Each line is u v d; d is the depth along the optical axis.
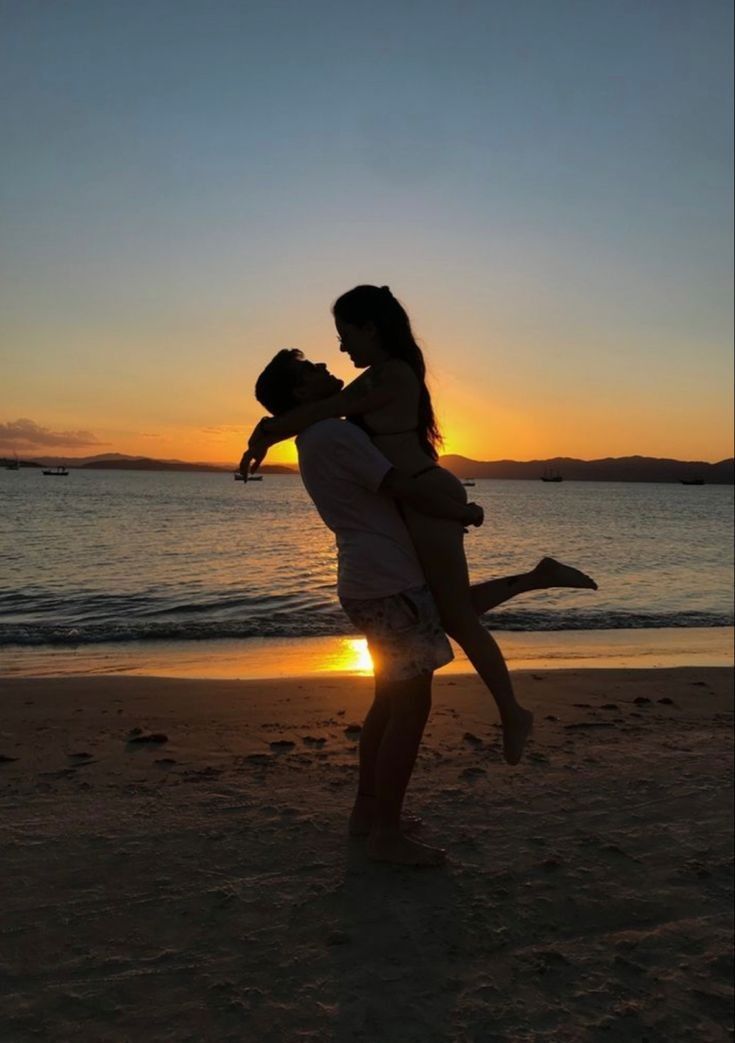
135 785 3.91
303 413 2.91
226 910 2.74
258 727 5.26
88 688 6.50
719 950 2.75
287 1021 2.21
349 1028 2.20
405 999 2.34
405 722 3.03
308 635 10.88
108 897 2.78
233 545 23.67
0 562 14.36
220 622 11.51
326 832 3.39
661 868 3.30
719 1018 2.39
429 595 2.93
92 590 13.40
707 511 71.00
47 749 4.53
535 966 2.56
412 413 2.94
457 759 4.60
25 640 9.98
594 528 42.62
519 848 3.40
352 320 2.94
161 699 6.12
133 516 34.69
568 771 4.46
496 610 14.18
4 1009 2.18
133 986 2.31
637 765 4.64
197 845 3.22
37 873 2.92
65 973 2.35
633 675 8.29
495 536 34.91
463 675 7.93
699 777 4.45
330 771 4.24
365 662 9.26
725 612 14.48
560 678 7.96
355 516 2.89
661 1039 2.28
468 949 2.62
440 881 3.05
